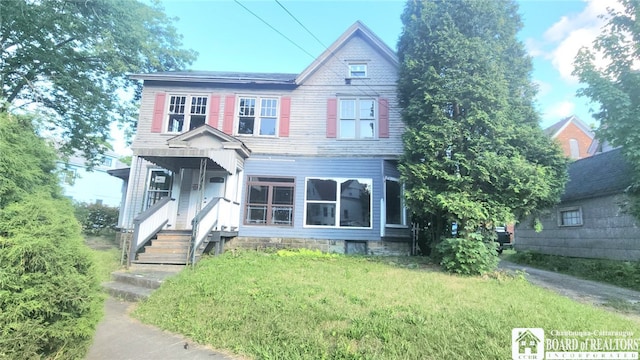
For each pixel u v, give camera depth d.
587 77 7.62
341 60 12.84
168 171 12.20
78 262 3.14
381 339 3.98
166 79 12.59
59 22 12.60
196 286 6.08
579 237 12.09
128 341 4.36
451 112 9.15
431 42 9.15
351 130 12.34
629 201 8.40
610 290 7.86
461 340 3.89
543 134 8.55
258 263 8.29
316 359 3.76
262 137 12.30
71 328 2.98
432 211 8.62
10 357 2.57
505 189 7.96
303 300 5.16
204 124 11.52
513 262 13.69
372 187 11.73
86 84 14.52
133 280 7.12
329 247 11.38
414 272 7.77
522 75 9.23
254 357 3.91
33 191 3.21
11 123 3.23
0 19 11.38
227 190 11.00
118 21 13.45
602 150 16.86
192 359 3.86
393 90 12.43
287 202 11.81
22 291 2.68
